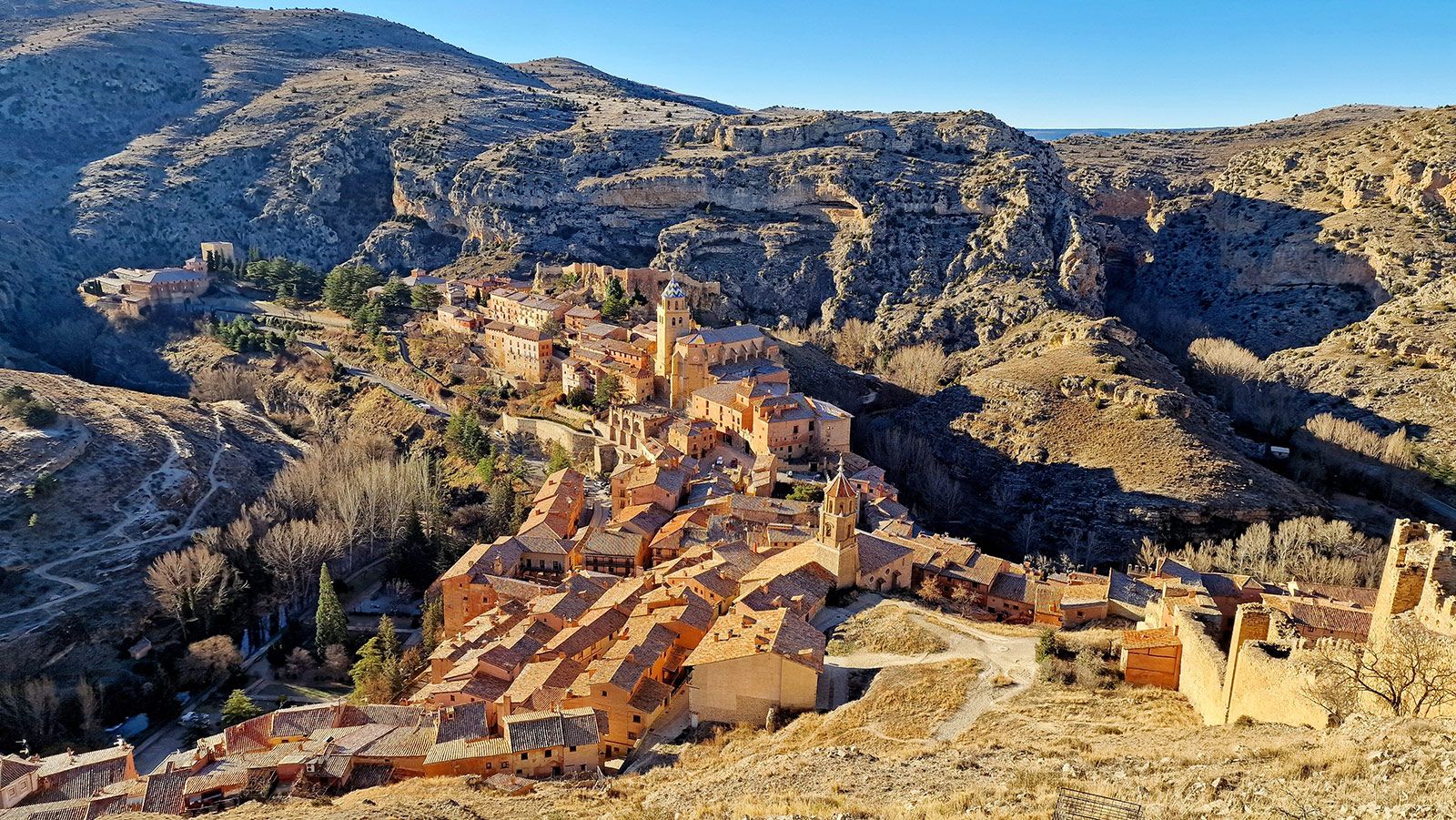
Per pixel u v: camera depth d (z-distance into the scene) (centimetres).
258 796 8175
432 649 13475
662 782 7119
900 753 6625
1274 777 4516
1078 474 19662
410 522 16338
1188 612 7794
